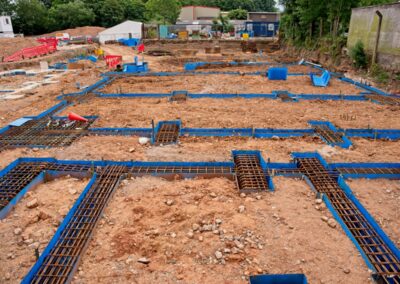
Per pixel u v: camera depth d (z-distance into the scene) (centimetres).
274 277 380
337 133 817
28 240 456
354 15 1733
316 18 2333
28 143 788
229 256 421
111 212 519
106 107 1070
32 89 1381
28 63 2062
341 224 484
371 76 1490
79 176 636
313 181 607
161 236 460
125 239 452
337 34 2066
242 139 805
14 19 4538
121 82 1486
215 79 1521
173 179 624
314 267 406
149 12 5362
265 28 4778
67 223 491
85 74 1702
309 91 1286
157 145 770
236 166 672
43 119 957
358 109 1043
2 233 473
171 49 3278
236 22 4916
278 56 2561
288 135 823
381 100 1131
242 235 462
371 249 443
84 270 405
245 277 391
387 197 559
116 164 669
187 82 1461
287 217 502
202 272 399
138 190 582
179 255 427
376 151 731
